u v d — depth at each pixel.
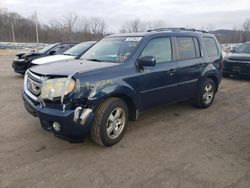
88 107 3.62
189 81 5.34
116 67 4.04
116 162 3.53
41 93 3.64
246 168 3.42
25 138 4.23
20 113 5.53
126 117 4.18
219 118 5.39
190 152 3.85
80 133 3.59
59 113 3.46
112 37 5.23
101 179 3.14
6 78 10.16
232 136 4.47
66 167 3.39
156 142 4.17
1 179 3.11
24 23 69.69
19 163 3.47
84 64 4.18
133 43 4.55
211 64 5.90
